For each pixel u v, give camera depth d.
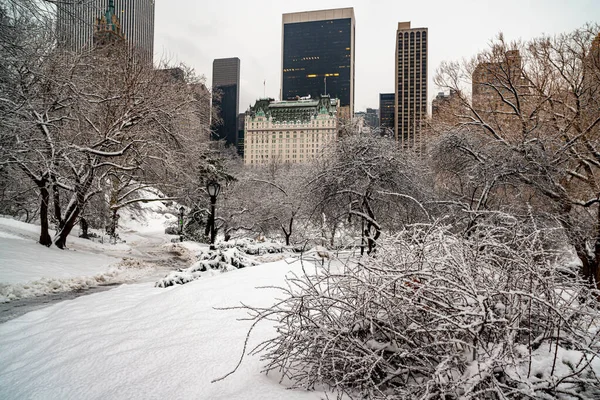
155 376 3.20
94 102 16.98
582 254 13.56
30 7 10.74
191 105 25.06
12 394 3.17
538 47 16.56
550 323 2.65
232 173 35.75
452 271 2.77
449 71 18.33
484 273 2.94
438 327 2.46
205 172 31.27
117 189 26.67
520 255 2.88
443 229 3.13
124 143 19.94
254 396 2.64
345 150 13.39
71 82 15.37
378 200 13.26
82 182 18.14
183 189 25.16
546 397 2.42
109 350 3.92
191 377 3.14
